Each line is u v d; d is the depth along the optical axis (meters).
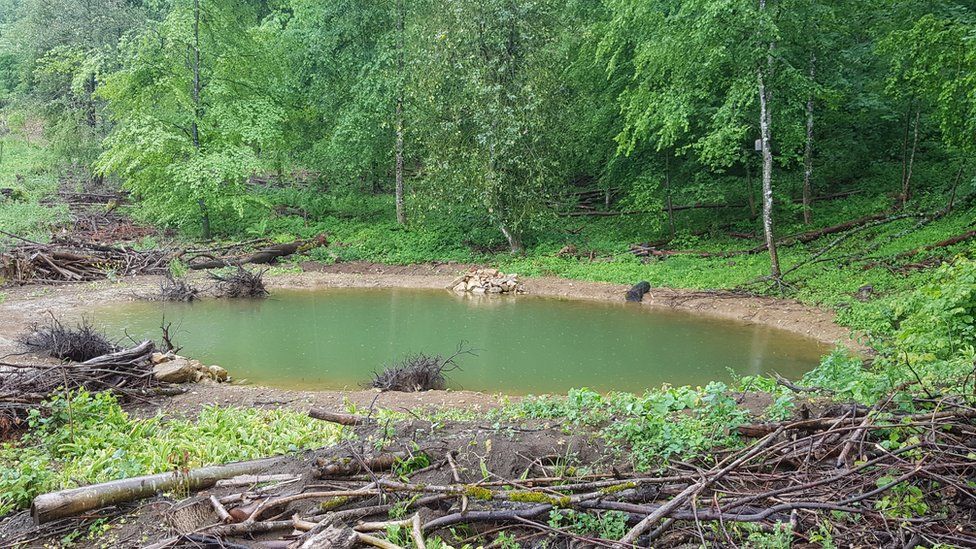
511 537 4.28
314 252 22.67
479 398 8.98
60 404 6.96
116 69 28.23
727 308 15.59
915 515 4.17
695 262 19.42
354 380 10.47
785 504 4.25
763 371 10.80
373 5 24.47
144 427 6.93
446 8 20.94
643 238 22.64
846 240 18.38
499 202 21.53
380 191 31.97
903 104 19.98
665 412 6.20
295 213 27.77
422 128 22.16
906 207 19.36
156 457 5.84
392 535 4.23
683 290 17.17
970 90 13.67
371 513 4.61
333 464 5.17
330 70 25.52
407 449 5.47
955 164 20.77
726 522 4.29
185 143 23.39
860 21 18.42
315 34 25.06
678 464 5.12
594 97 23.48
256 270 20.73
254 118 24.59
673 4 18.67
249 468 5.43
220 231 25.47
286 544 4.28
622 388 10.05
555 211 23.58
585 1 24.77
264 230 24.95
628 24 19.28
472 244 23.73
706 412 6.11
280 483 5.11
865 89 20.34
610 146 23.47
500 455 5.42
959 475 4.44
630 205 23.95
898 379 6.00
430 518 4.59
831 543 3.93
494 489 4.76
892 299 12.30
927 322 8.43
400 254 22.50
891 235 17.58
